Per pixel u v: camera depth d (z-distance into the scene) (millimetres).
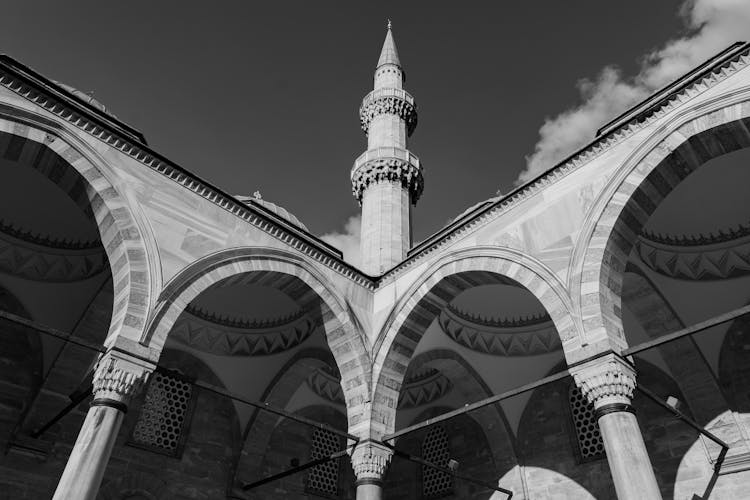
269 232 14531
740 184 13641
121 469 15680
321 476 20000
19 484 13648
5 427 14039
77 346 15344
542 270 12047
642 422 15453
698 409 14273
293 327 19219
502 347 18516
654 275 14867
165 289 11734
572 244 11750
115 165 12180
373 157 25078
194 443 17453
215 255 13008
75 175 11711
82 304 15828
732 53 10445
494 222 13891
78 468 9273
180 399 17812
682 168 11109
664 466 14523
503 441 18125
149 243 11922
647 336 15297
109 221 11758
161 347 11195
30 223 15594
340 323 15016
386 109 28266
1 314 9766
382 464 13523
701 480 13688
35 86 11258
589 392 9977
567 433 17094
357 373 14586
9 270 15305
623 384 9750
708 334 14656
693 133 10672
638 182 11203
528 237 12812
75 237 16062
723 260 14711
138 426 16578
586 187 12078
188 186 13344
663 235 14883
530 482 17188
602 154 12148
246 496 17531
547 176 13070
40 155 11414
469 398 18906
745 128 10164
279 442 19406
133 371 10547
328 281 15172
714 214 14461
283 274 14359
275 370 19250
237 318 19031
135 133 16141
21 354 15000
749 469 12945
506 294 17453
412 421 21297
